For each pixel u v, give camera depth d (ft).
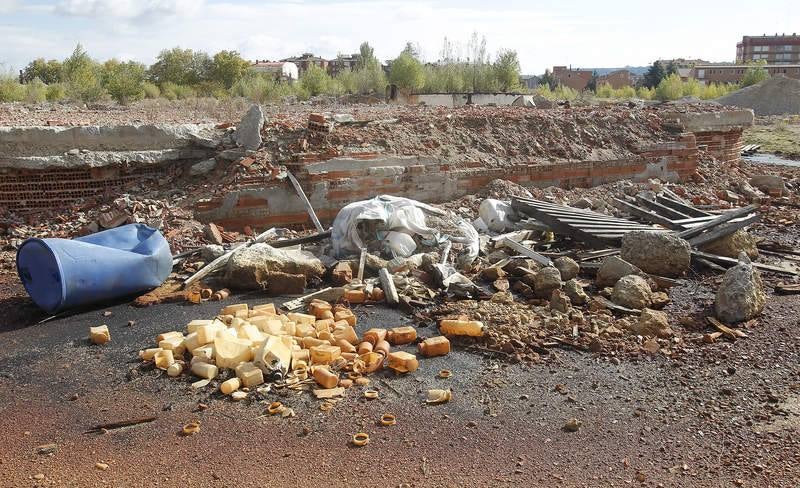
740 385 20.42
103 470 15.76
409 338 23.18
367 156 38.58
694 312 26.40
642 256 30.27
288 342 21.22
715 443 17.28
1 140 35.06
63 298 24.93
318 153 37.58
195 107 68.08
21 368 21.29
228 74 135.74
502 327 23.79
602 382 20.59
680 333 24.36
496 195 40.42
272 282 27.99
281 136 38.91
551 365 21.71
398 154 39.75
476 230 35.14
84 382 20.31
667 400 19.51
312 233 35.78
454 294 27.48
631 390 20.11
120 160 36.88
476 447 16.97
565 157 45.34
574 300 27.07
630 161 47.50
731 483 15.61
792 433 17.69
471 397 19.56
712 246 33.32
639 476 15.76
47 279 25.76
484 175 41.83
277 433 17.46
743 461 16.47
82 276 25.38
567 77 299.17
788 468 16.17
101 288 25.99
